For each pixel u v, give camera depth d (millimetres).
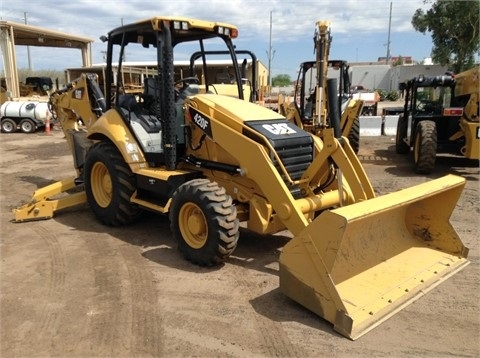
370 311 3559
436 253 4598
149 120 5684
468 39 25609
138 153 5434
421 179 8805
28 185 8359
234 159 4789
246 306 3805
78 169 7242
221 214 4293
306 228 3525
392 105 31703
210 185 4461
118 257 4879
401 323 3529
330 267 3389
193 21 5117
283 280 3734
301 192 4676
